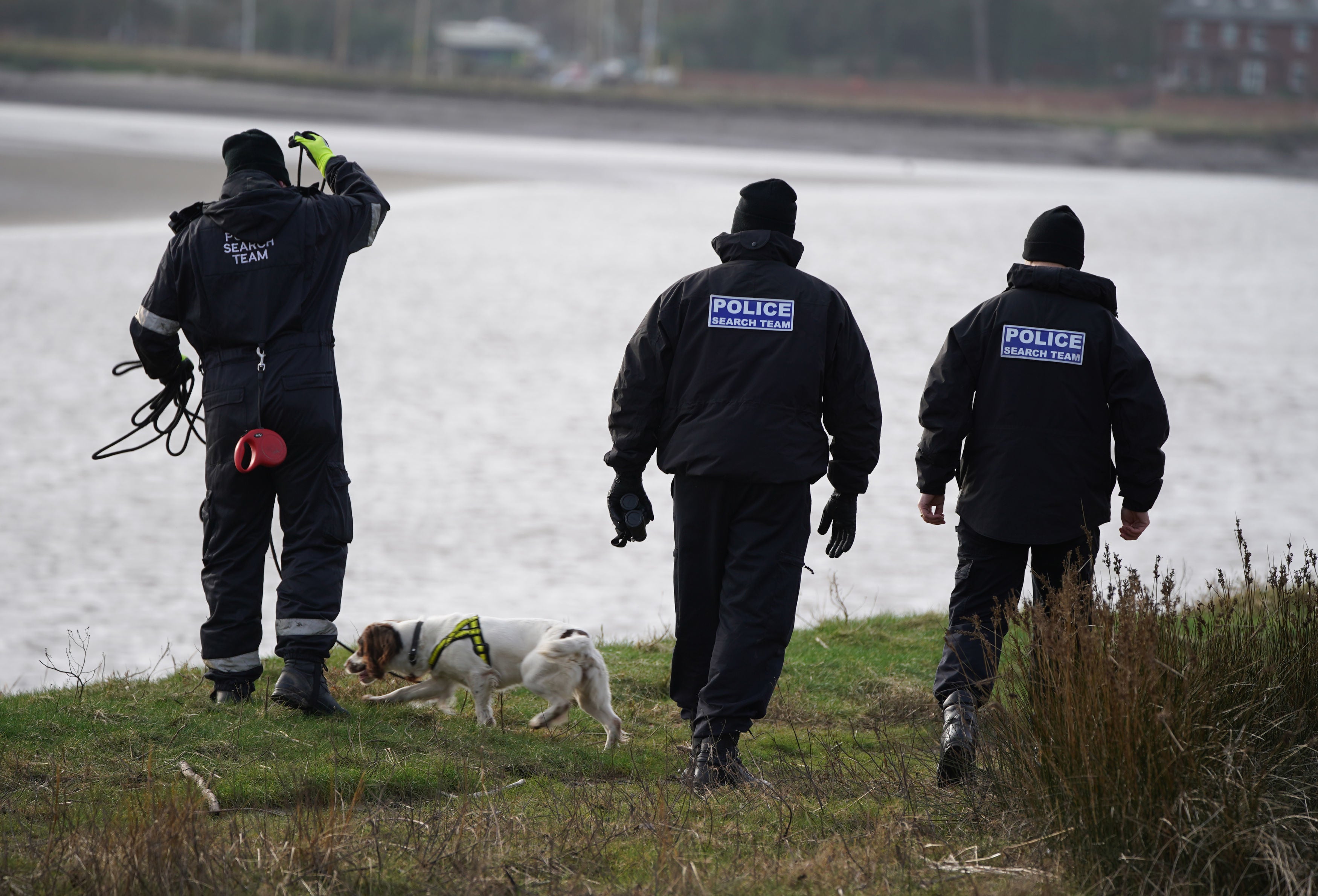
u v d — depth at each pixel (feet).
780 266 46.65
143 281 218.38
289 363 50.37
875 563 109.29
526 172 467.93
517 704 56.75
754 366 45.62
